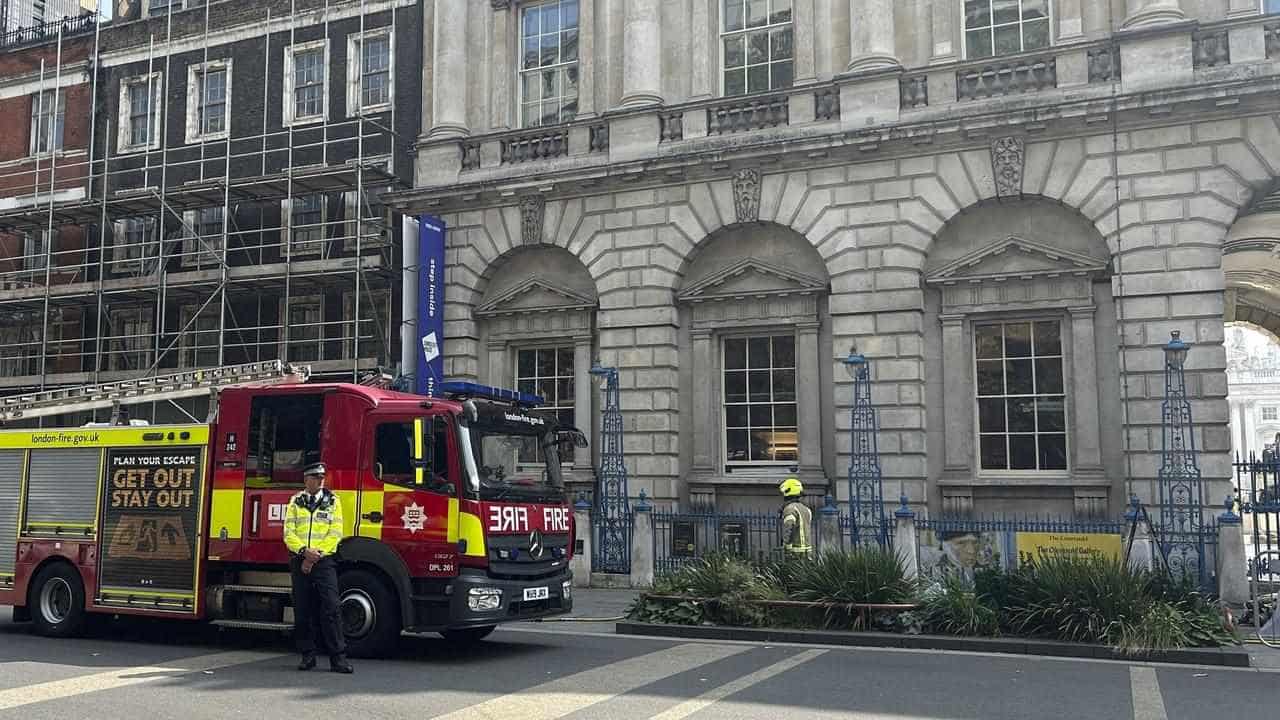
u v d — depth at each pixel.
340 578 12.06
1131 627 12.26
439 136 24.41
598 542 20.69
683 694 9.80
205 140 28.98
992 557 16.86
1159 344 18.09
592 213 22.81
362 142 27.02
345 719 8.63
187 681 10.35
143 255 29.27
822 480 20.45
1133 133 18.58
